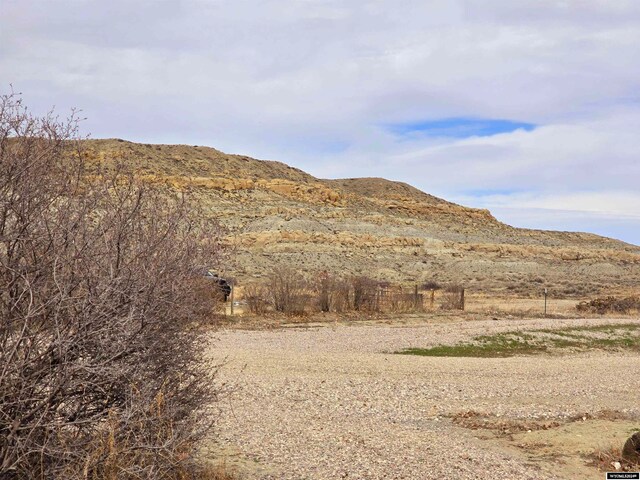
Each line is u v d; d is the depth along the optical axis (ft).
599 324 89.51
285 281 98.17
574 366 58.70
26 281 16.85
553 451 31.04
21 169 17.56
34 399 17.34
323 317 92.79
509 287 211.61
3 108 17.78
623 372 56.08
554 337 77.77
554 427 35.55
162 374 20.45
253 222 276.00
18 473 17.87
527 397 43.45
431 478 26.17
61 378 17.52
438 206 403.95
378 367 52.85
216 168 350.23
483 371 53.47
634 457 29.35
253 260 215.51
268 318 88.79
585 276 281.54
